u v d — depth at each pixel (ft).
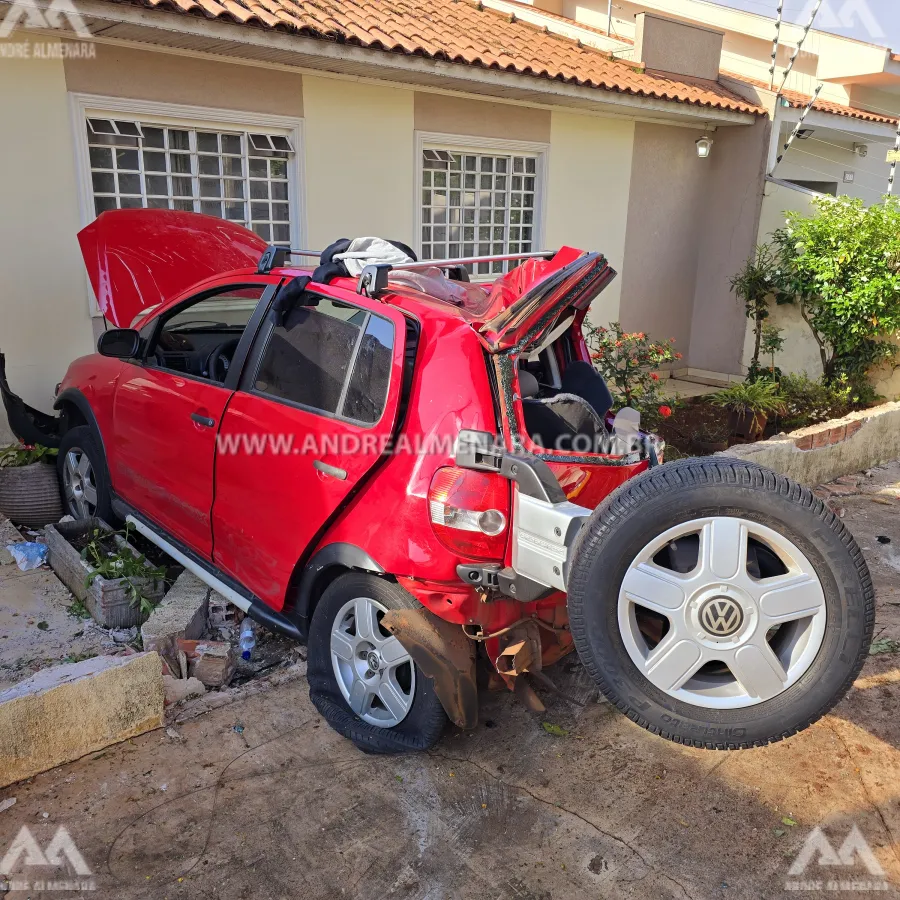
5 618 13.08
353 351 10.14
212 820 9.14
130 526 14.74
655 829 9.26
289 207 23.75
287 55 20.31
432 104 25.84
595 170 31.35
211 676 11.76
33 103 18.35
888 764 10.62
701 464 7.75
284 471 10.48
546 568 8.34
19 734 9.48
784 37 44.57
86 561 13.80
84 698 9.95
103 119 19.72
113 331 13.41
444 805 9.52
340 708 10.61
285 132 22.97
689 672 7.80
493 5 37.76
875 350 28.66
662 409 22.56
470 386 8.97
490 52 24.99
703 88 33.60
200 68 20.58
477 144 27.37
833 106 37.93
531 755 10.52
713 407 29.14
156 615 12.41
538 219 30.37
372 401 9.66
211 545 12.32
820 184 48.80
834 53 43.70
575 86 26.07
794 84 46.06
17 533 16.06
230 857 8.63
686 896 8.30
